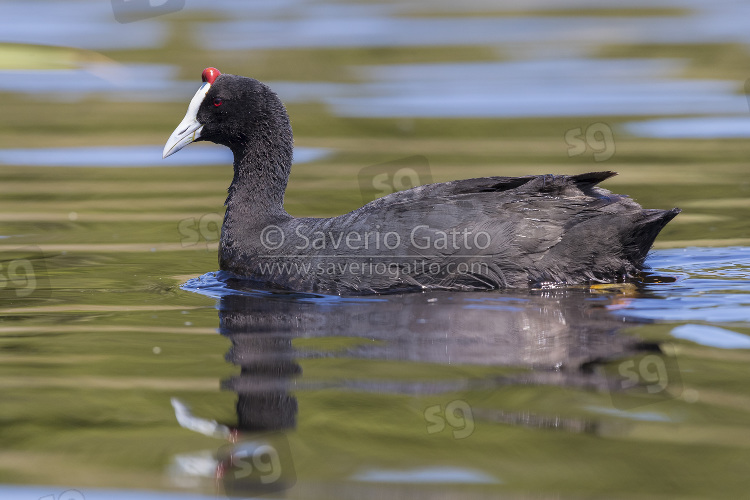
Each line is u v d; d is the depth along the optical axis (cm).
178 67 3209
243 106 1489
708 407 892
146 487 781
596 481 766
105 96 2964
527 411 895
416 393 942
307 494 761
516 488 762
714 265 1425
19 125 2612
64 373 1020
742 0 4450
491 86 2969
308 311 1239
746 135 2389
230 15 4222
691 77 3030
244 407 922
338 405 920
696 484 759
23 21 3875
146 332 1163
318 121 2573
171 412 916
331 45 3572
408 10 4391
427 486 767
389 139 2380
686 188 1938
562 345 1065
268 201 1491
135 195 1989
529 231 1301
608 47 3525
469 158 2162
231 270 1460
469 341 1092
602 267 1319
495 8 4434
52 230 1734
